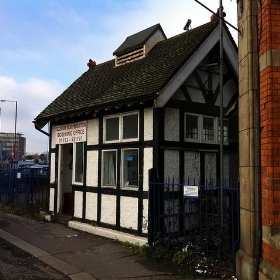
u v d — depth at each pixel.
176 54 8.50
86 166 9.66
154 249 6.89
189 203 7.18
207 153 8.55
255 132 5.07
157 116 7.55
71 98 11.16
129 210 8.14
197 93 8.51
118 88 9.14
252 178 5.04
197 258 6.32
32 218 11.48
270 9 4.73
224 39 8.61
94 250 7.41
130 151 8.30
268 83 4.71
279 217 4.61
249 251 5.07
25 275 5.94
